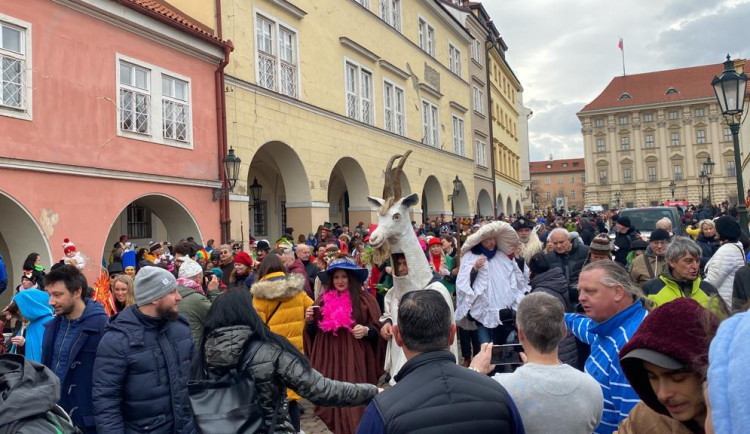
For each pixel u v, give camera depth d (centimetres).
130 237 1591
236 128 1534
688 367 180
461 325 710
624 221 938
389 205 536
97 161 1147
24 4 1017
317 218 1842
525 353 302
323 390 320
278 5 1716
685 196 9012
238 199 1530
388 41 2444
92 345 411
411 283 532
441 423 229
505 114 4700
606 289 315
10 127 984
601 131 9538
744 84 914
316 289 780
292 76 1805
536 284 595
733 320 120
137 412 351
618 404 304
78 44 1120
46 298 495
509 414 245
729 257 574
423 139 2786
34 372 245
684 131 9062
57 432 238
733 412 104
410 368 250
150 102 1285
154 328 368
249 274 778
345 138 2050
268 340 320
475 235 675
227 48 1483
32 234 1032
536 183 12406
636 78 9581
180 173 1358
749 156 3105
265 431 302
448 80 3189
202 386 303
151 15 1262
